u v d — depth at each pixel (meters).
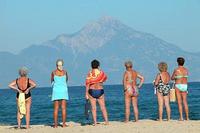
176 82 20.23
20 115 18.73
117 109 43.41
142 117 31.62
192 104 45.62
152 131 16.94
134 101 20.11
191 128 17.44
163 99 20.28
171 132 16.66
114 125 18.78
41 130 18.00
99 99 19.19
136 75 20.00
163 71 20.12
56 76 18.84
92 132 17.09
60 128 18.45
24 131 17.84
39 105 57.19
